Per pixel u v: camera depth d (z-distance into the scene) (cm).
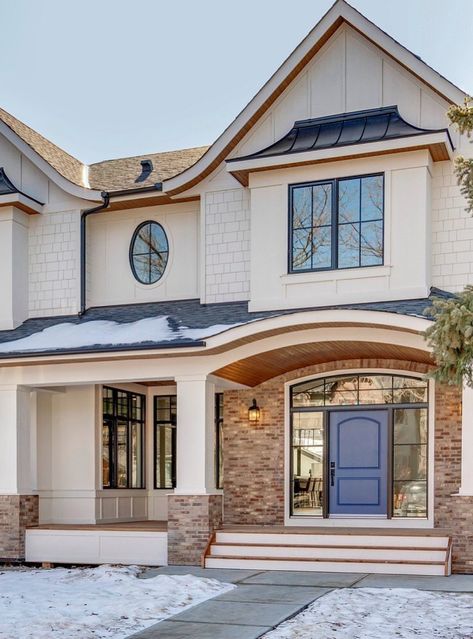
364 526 1445
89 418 1655
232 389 1553
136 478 1794
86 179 1834
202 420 1370
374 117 1445
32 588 1136
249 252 1526
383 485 1455
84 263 1667
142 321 1520
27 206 1661
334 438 1497
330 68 1487
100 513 1644
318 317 1245
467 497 1217
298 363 1475
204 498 1343
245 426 1542
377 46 1445
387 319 1212
